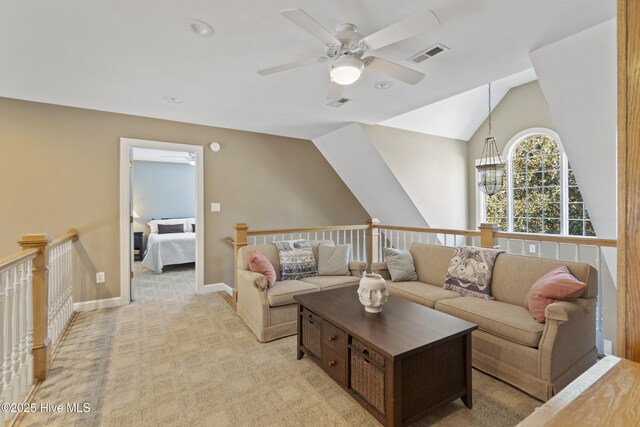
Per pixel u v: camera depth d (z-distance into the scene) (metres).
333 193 5.64
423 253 3.38
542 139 5.36
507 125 5.69
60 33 2.06
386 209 5.71
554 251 5.07
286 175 5.11
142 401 1.96
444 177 5.62
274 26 2.01
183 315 3.48
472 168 6.03
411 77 2.23
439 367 1.79
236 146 4.65
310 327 2.40
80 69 2.60
